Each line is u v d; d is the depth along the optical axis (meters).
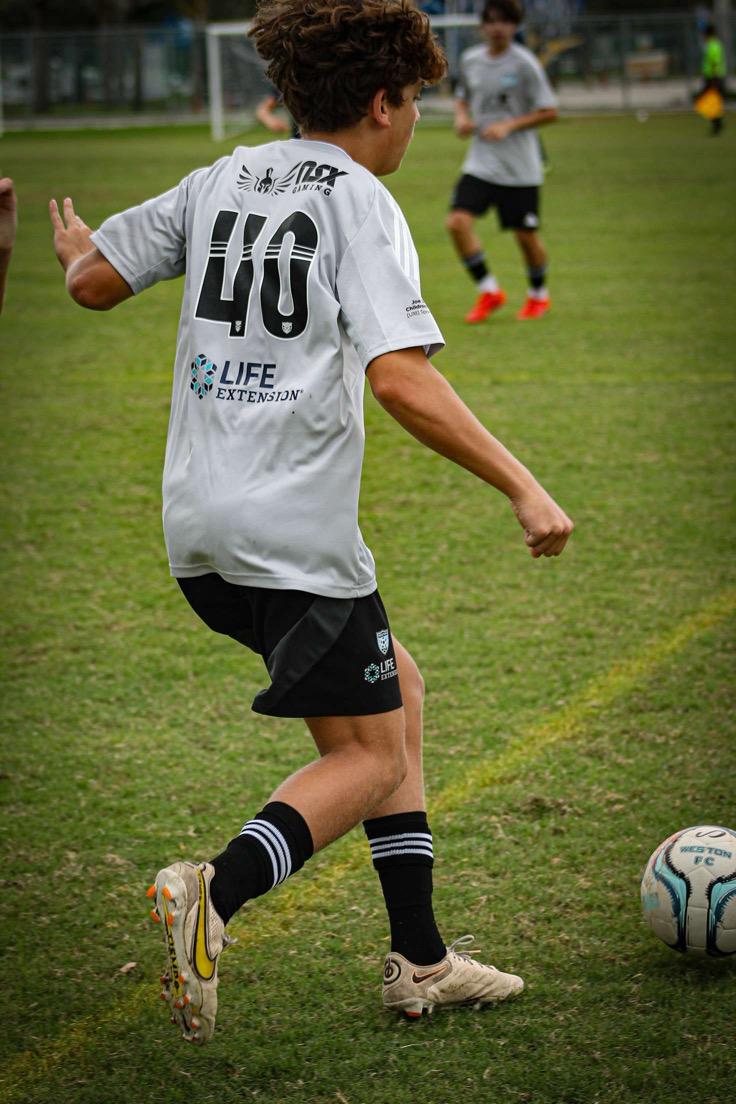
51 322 29.28
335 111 6.24
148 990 7.29
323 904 8.19
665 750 10.05
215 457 6.14
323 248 6.00
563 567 14.16
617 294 30.25
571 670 11.58
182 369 6.44
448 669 11.64
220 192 6.42
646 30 100.44
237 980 7.36
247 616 6.47
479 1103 6.20
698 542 14.79
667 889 7.21
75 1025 6.98
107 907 8.12
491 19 26.14
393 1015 6.95
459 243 27.23
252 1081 6.45
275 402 6.00
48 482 17.61
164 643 12.49
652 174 54.53
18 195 50.50
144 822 9.16
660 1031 6.70
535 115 26.23
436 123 91.56
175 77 109.31
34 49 106.56
